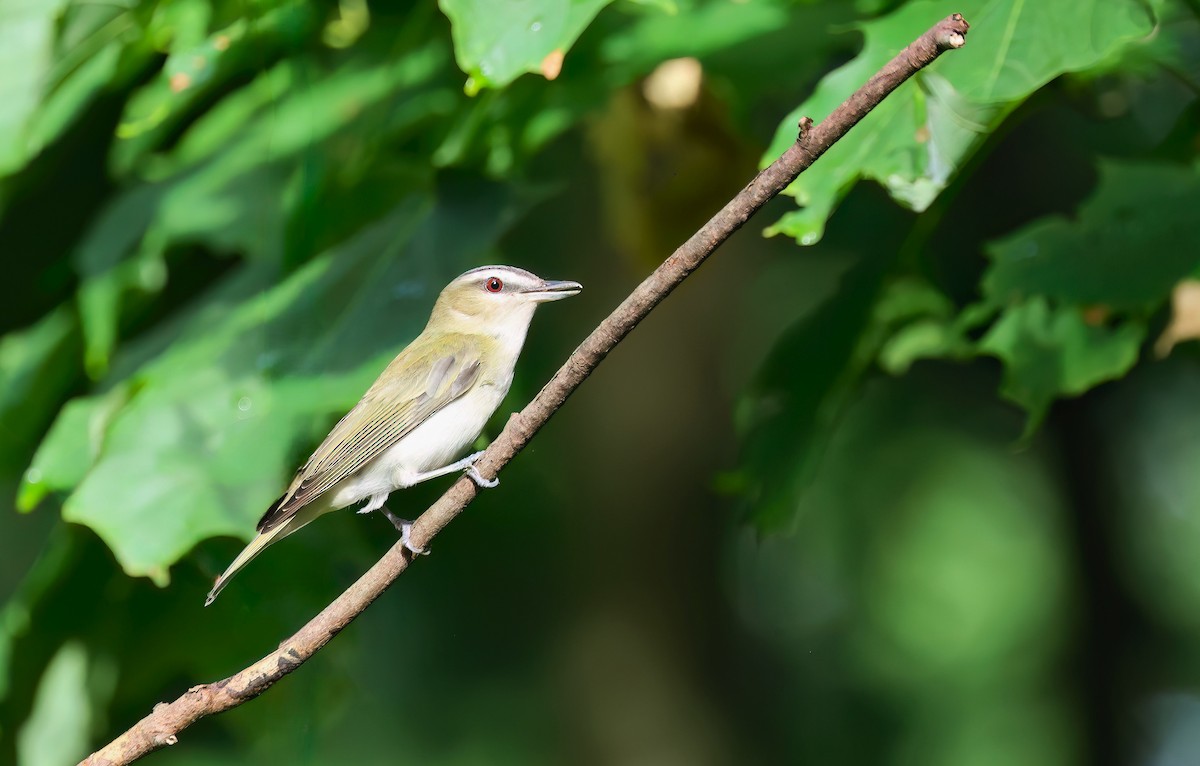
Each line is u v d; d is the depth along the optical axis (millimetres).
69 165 11523
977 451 19641
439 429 9203
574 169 11656
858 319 10836
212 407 9750
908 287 10797
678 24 10305
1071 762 18203
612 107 10172
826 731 20531
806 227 7719
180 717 6809
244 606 11297
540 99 10164
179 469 9453
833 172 7777
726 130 10055
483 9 7742
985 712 20641
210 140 11469
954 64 7797
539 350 13312
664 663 16141
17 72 10570
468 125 9984
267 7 9914
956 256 14578
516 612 16453
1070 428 17859
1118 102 11664
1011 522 20578
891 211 11820
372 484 9117
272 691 11680
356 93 10852
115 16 10750
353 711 17391
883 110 7832
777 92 10414
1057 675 19984
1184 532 19234
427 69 10641
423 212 10172
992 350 10133
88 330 10883
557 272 13398
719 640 16328
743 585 21109
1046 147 14773
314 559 11320
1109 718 17844
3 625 11172
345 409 9453
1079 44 7652
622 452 16062
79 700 11586
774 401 11055
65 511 9297
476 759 17516
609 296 13461
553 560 16281
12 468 12203
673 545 16125
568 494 16156
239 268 11430
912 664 21000
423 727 17484
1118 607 17859
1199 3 9258
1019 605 21031
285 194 10602
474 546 15930
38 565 11031
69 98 10617
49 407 12008
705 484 16172
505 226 9914
